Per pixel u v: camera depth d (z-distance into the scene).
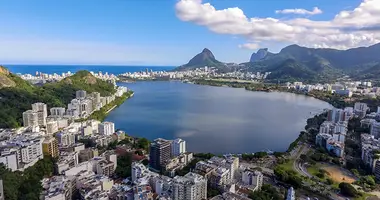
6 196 149.38
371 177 191.12
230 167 190.50
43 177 185.88
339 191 175.75
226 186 170.88
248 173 181.25
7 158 179.25
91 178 174.62
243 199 152.62
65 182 164.25
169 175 192.88
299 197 169.12
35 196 150.75
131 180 186.38
